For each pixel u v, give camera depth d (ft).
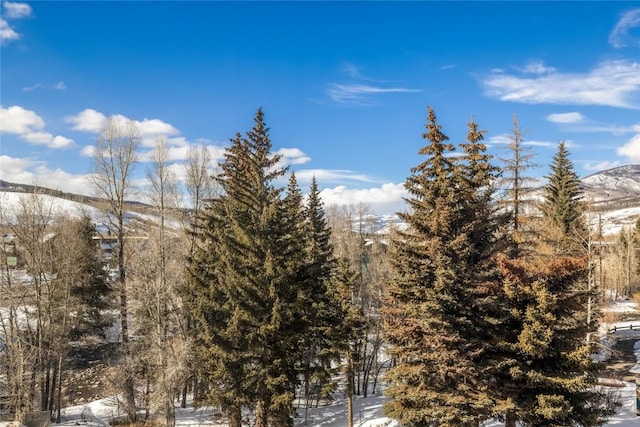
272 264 70.59
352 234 226.17
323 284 102.68
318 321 93.71
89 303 121.29
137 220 111.55
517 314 61.62
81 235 119.34
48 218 104.06
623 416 83.30
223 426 95.30
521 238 78.59
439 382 64.85
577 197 117.29
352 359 98.17
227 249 74.43
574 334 60.75
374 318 143.95
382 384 146.00
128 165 95.76
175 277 95.50
